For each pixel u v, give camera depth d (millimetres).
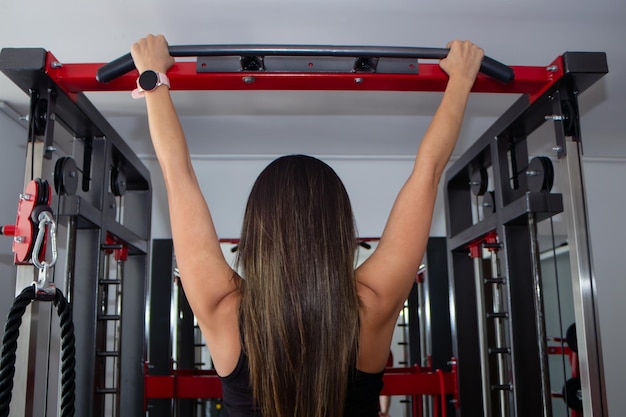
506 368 2338
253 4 2010
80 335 2041
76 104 1780
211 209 3852
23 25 2104
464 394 2645
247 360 764
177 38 2230
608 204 3936
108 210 2188
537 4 2031
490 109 3111
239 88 1510
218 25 2139
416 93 2891
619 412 3582
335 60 1432
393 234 814
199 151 3840
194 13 2059
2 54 1451
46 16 2049
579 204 1599
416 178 844
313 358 747
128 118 3146
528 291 2104
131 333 2602
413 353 3721
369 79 1454
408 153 3924
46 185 1086
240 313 774
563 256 4047
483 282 2484
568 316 4004
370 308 791
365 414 785
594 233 3881
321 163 851
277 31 2197
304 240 779
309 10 2055
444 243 3809
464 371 2662
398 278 794
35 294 951
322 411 743
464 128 3393
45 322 2980
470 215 2828
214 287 776
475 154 2434
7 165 2846
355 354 768
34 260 1004
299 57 1431
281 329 748
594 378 1521
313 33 2217
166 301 3611
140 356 2568
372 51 1322
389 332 813
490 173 3863
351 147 3793
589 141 3666
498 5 2037
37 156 1532
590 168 3994
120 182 2506
